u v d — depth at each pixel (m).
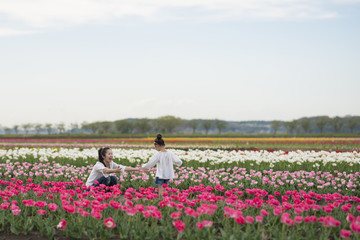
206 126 127.75
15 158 15.70
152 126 119.75
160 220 7.14
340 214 7.25
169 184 10.84
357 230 5.36
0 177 12.79
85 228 6.61
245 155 17.02
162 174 9.68
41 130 123.81
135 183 11.38
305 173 11.78
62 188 8.49
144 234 6.21
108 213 7.36
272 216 7.11
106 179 9.88
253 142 41.00
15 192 7.77
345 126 118.19
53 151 19.92
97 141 45.84
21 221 6.99
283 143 37.97
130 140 48.72
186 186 11.18
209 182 10.99
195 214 6.04
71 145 33.03
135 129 116.50
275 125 119.69
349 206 6.79
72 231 6.51
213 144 36.78
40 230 6.64
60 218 7.05
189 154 17.80
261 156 17.31
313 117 124.50
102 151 10.03
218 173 12.66
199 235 6.13
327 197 7.46
